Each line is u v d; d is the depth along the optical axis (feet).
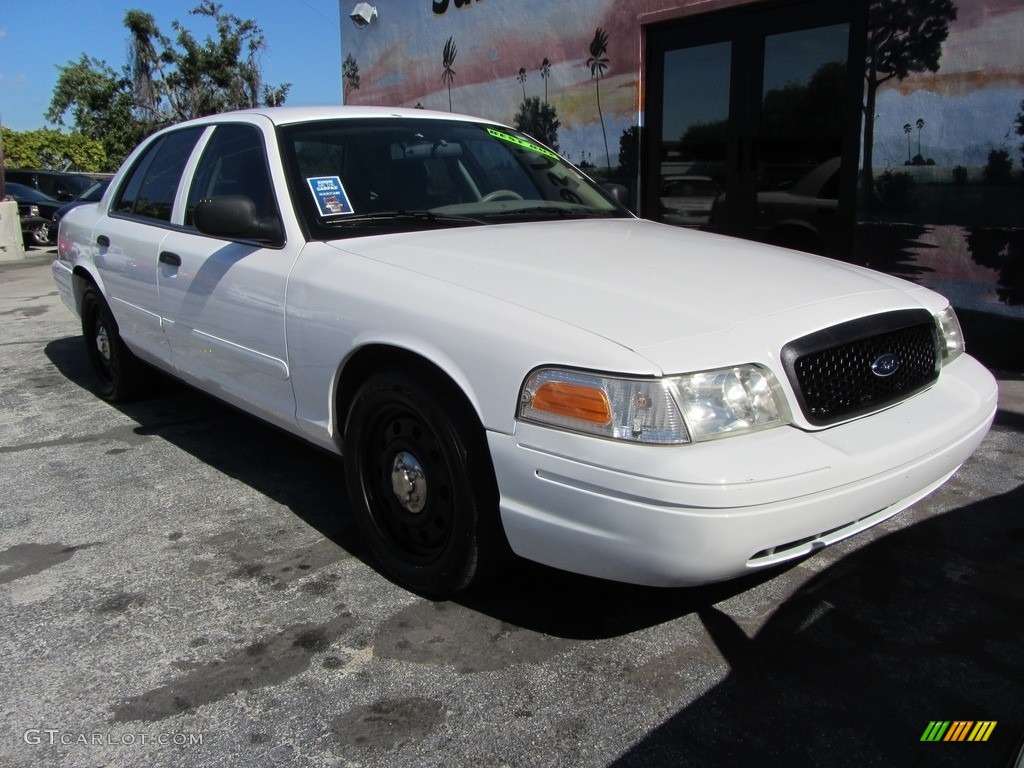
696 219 24.57
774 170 22.29
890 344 8.74
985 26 17.66
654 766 6.97
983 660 8.38
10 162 139.95
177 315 13.04
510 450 7.83
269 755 7.15
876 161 19.97
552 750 7.16
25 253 54.49
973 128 18.24
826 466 7.45
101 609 9.48
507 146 13.82
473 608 9.36
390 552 9.87
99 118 122.01
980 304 18.81
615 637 8.79
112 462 14.12
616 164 26.22
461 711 7.67
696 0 22.67
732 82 22.74
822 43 20.65
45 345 23.79
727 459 7.11
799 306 8.43
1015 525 11.23
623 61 25.11
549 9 27.09
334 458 10.94
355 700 7.84
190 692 8.00
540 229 11.27
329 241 10.51
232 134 12.82
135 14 106.83
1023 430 14.65
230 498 12.51
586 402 7.32
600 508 7.30
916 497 8.85
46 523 11.78
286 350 10.61
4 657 8.60
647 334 7.59
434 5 31.76
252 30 112.37
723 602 9.45
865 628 8.93
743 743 7.23
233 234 10.91
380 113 12.97
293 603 9.53
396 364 9.22
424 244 10.23
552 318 7.94
